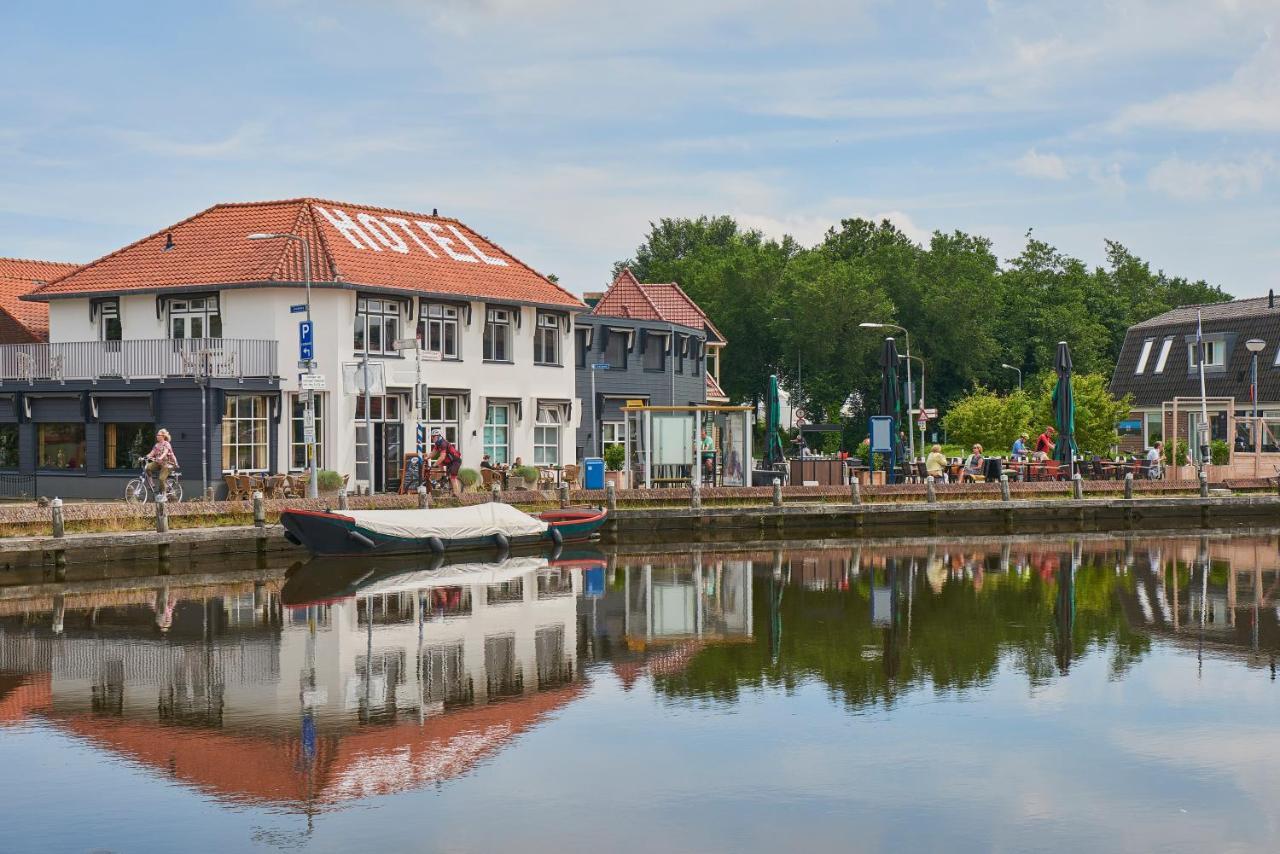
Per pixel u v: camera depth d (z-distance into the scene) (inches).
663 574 1401.3
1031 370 4370.1
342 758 693.3
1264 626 1080.8
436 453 1790.1
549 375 2213.3
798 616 1123.9
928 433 3937.0
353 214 2108.8
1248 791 643.5
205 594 1226.0
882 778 661.9
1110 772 673.0
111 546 1396.4
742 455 1952.5
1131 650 979.9
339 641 995.9
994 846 572.7
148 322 1966.0
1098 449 2664.9
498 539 1599.4
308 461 1838.1
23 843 573.6
